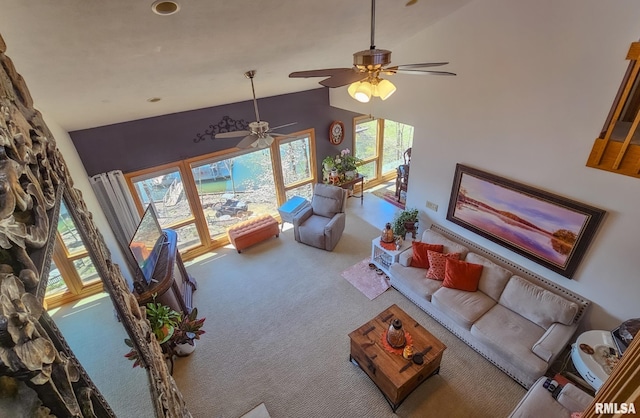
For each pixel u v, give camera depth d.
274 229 5.98
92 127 4.17
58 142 3.28
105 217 4.37
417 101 4.48
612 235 3.12
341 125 6.79
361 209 7.03
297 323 4.34
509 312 3.80
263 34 2.70
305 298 4.73
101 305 1.30
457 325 3.90
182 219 5.46
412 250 4.61
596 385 2.82
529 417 2.77
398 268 4.56
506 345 3.40
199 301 4.75
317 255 5.65
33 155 0.97
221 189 5.70
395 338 3.30
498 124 3.69
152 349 1.90
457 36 3.70
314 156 6.68
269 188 6.34
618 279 3.21
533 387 3.02
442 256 4.33
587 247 3.31
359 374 3.65
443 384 3.50
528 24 3.11
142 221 3.91
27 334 0.67
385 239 4.84
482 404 3.30
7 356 0.62
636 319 3.02
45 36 1.80
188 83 3.50
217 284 5.07
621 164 2.87
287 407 3.37
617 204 3.02
